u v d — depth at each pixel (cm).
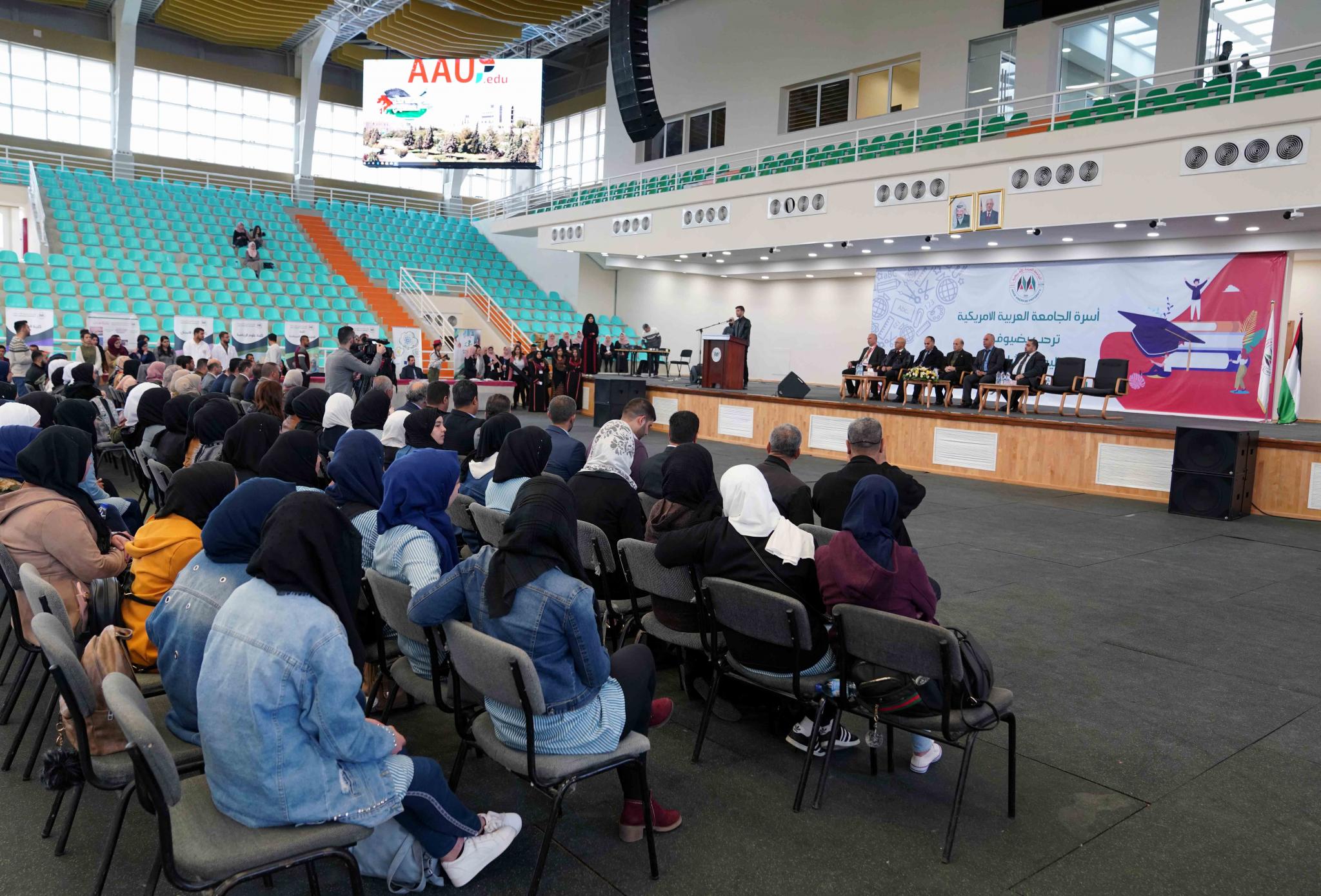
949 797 304
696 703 382
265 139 2828
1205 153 1173
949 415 1121
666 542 333
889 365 1619
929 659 267
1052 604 537
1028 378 1414
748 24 2136
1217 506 838
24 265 1856
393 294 2358
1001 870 261
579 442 507
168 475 559
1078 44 1614
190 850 188
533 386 1889
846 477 414
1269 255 1395
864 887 251
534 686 223
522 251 2714
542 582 234
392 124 2173
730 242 1752
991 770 325
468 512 457
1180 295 1485
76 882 243
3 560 304
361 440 342
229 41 2595
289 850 192
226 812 197
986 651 450
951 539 725
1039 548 698
